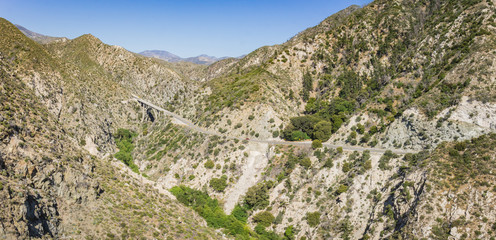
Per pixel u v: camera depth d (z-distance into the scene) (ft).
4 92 232.32
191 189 339.77
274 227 296.71
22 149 177.99
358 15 604.08
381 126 353.72
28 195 150.20
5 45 426.92
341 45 562.66
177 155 408.46
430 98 331.57
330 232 269.44
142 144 481.05
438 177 245.86
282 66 556.92
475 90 303.27
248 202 321.32
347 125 380.37
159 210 223.92
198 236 212.02
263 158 370.73
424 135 305.12
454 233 214.07
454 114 299.79
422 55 427.74
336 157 330.13
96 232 172.35
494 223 207.00
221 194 343.87
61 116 404.36
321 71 546.67
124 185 227.20
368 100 418.51
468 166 245.65
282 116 426.92
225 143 394.32
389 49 511.40
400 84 408.87
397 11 555.69
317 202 297.74
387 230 242.99
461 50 368.89
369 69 508.12
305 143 376.68
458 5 457.27
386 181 286.25
